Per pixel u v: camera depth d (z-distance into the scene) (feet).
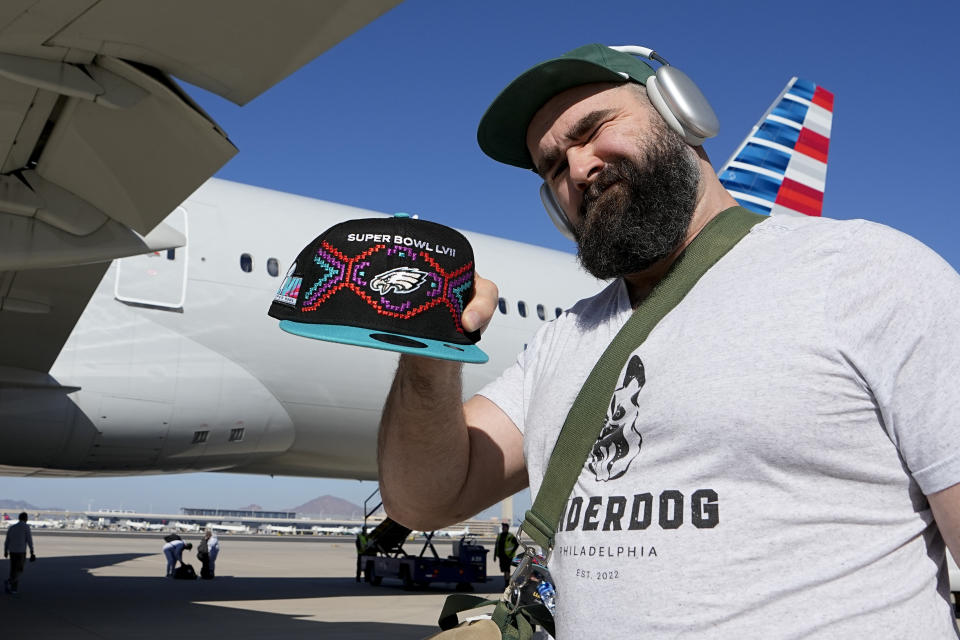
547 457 4.65
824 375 3.63
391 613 36.19
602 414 4.24
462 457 5.15
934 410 3.46
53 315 26.17
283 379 36.35
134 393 32.27
